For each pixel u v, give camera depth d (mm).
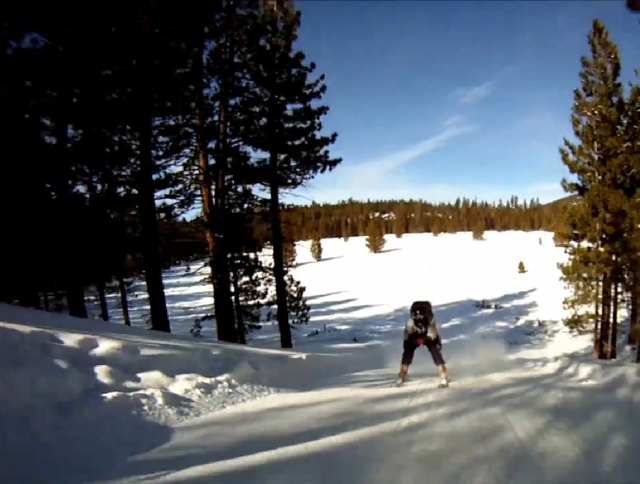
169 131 11336
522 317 28266
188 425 3982
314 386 6070
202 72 11758
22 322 5418
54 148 9141
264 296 16000
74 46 8656
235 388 5305
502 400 4824
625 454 3154
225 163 13141
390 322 29703
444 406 4637
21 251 8984
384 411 4488
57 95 8688
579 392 5180
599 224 18016
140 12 9156
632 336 19859
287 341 15305
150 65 9500
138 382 4676
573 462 3029
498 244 68750
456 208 122375
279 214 15625
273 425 3998
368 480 2789
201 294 45281
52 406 3750
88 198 10156
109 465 3041
